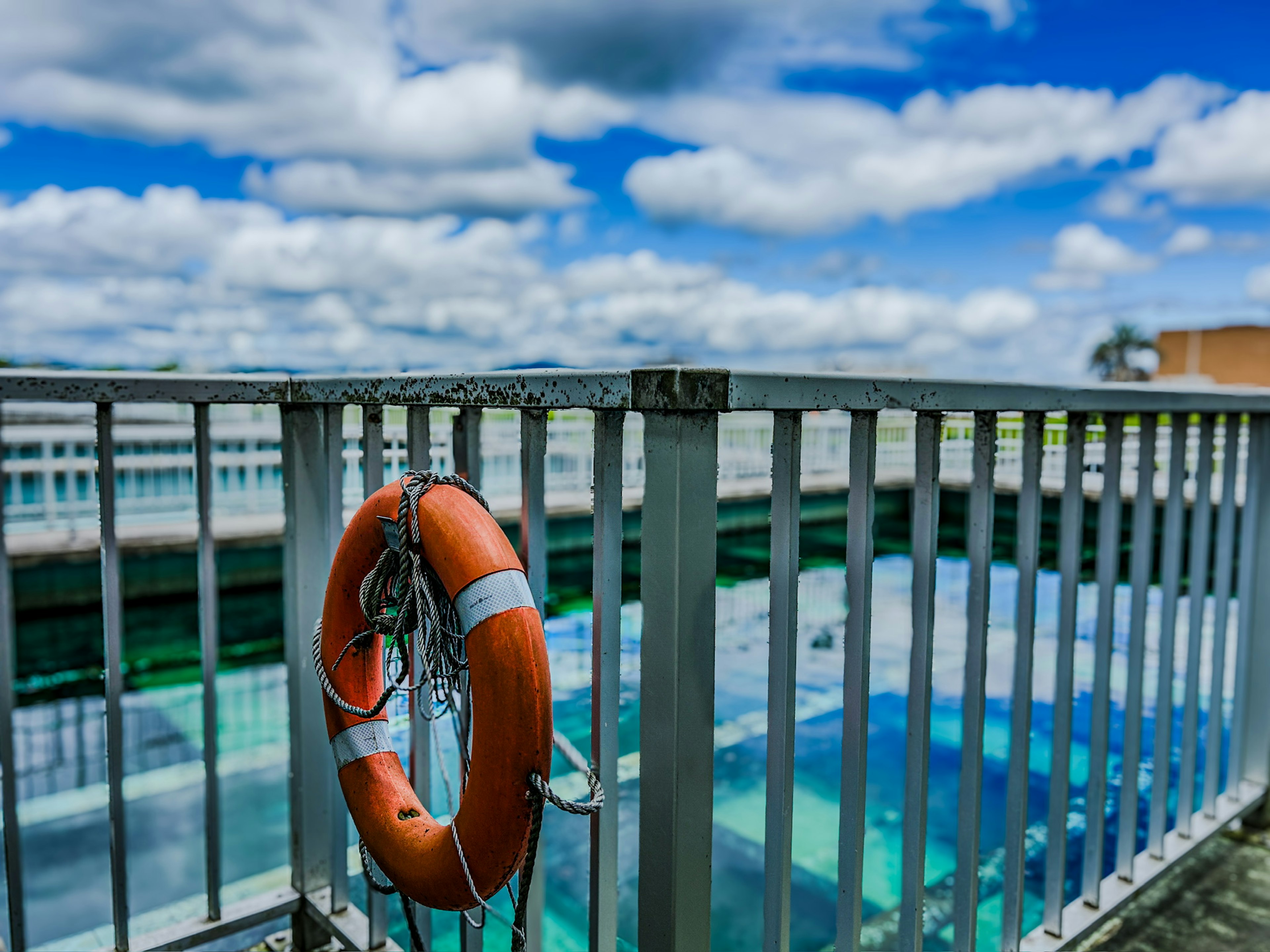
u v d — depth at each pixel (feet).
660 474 2.61
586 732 15.99
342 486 5.02
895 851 11.10
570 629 26.40
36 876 11.32
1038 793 13.39
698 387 2.47
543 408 3.12
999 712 18.19
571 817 11.48
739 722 17.20
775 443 3.02
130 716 21.25
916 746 3.70
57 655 28.07
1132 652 5.20
